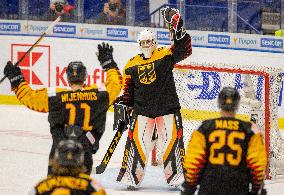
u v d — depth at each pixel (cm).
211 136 1255
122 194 1927
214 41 3030
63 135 1484
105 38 3169
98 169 2078
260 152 1248
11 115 3112
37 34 3275
